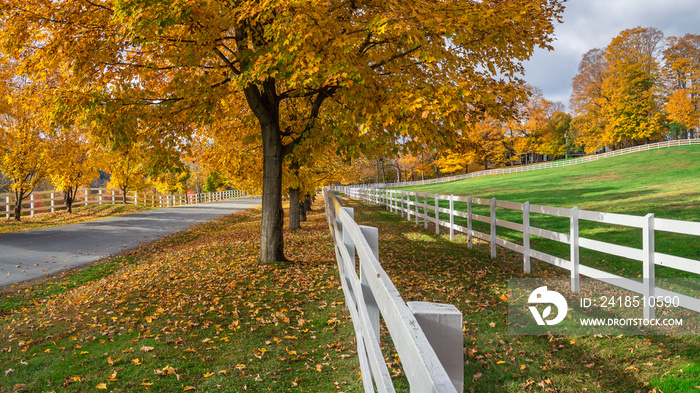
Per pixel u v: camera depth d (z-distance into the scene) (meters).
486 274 7.77
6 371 4.04
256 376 3.88
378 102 6.78
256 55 6.70
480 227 14.26
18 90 16.64
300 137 8.32
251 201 50.94
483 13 6.47
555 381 3.76
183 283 7.30
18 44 7.00
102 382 3.78
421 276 7.61
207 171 13.70
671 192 17.50
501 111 8.55
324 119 8.50
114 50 7.06
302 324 5.22
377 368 1.73
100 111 6.93
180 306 5.90
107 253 11.66
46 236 15.05
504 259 9.16
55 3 6.90
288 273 7.68
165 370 3.99
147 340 4.79
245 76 6.43
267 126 8.40
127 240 14.16
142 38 6.15
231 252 10.39
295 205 15.88
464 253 9.93
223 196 65.31
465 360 4.21
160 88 8.92
